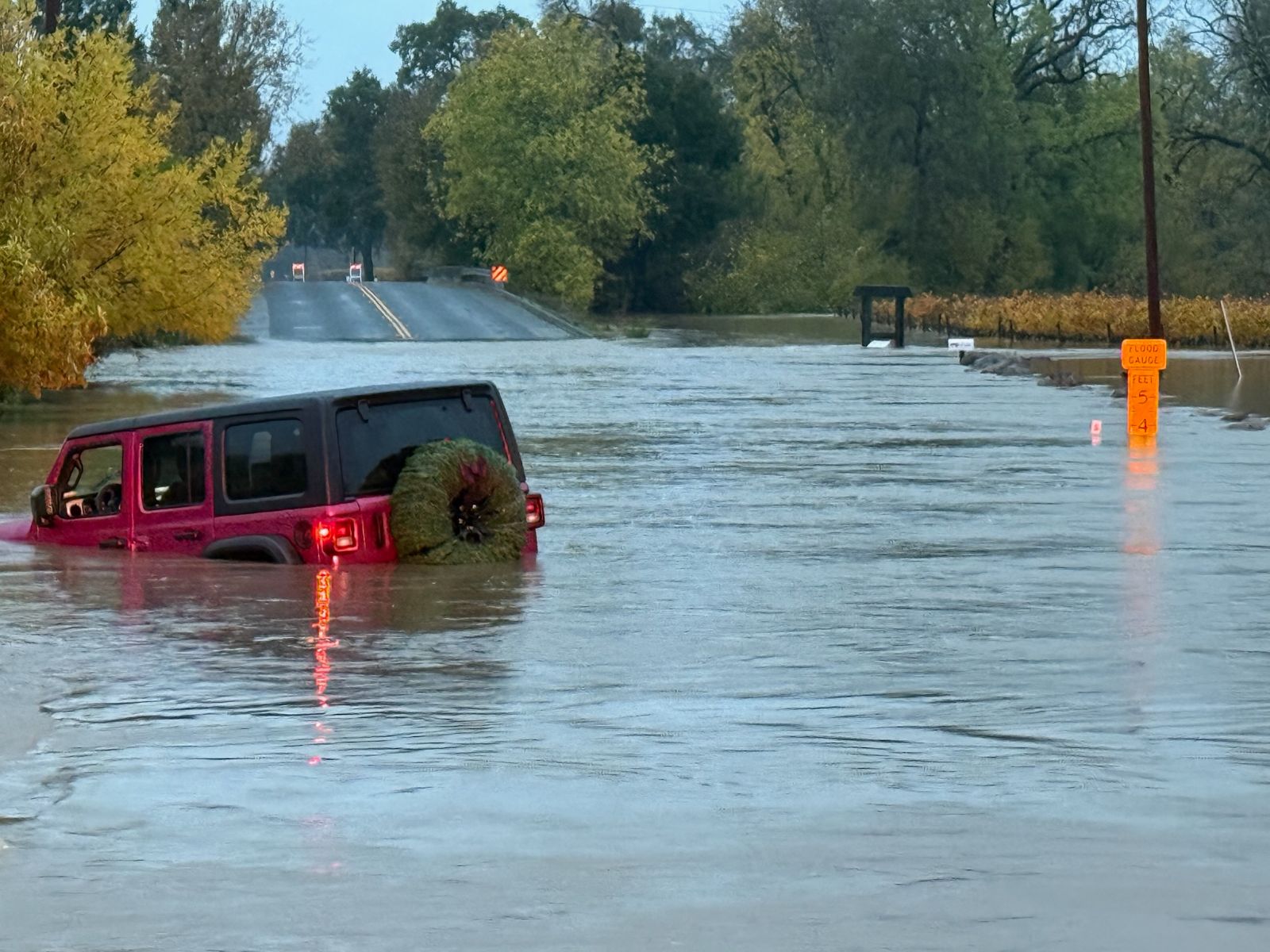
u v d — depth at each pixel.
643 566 18.55
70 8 97.06
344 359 82.69
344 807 9.19
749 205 166.50
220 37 132.88
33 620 14.77
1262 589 16.95
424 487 17.77
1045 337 114.88
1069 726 10.98
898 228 154.38
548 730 10.91
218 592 16.20
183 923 7.36
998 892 7.72
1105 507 25.05
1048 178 158.38
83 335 43.19
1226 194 152.12
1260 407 48.53
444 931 7.26
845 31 156.50
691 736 10.73
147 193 55.84
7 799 9.34
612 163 145.50
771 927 7.30
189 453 18.28
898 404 51.00
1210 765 9.99
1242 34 144.62
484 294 140.25
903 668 12.88
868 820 8.90
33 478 30.03
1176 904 7.55
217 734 10.83
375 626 14.62
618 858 8.27
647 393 56.94
